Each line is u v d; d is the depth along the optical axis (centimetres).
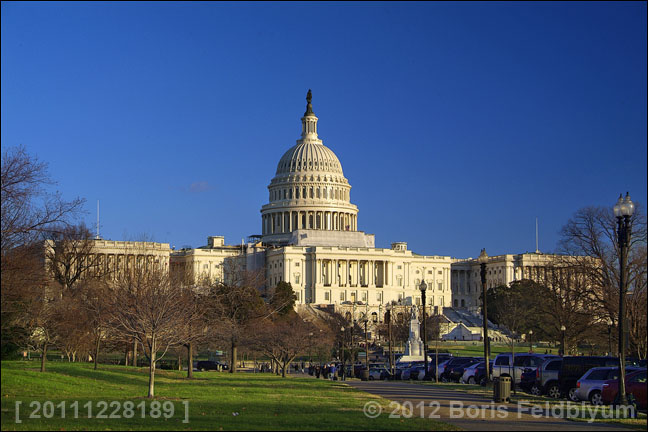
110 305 9031
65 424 4197
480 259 7262
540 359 7325
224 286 11869
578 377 6244
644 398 5300
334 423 4275
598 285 11800
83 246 11819
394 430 4009
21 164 6381
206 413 4775
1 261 6291
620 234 5306
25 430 3944
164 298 7269
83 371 7719
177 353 11175
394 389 7112
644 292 10812
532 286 19600
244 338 10744
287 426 4150
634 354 10781
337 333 18062
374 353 19012
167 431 3956
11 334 7331
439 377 9294
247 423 4269
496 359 7700
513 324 19700
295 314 19525
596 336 12662
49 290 9312
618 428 4269
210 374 9794
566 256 13375
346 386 7631
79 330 9131
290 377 10488
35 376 6519
